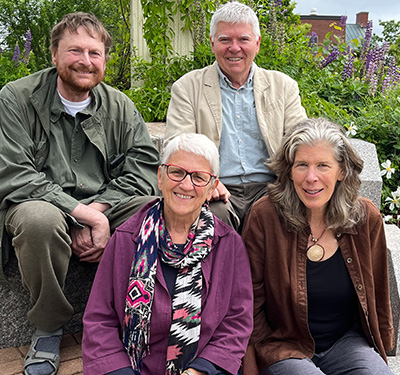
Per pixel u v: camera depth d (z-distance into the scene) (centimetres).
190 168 192
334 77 538
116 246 198
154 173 284
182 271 194
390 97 489
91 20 255
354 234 214
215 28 288
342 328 222
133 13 534
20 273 250
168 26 525
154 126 440
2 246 245
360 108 492
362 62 574
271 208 219
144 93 492
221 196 262
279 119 294
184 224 200
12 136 248
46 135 257
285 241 215
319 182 203
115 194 266
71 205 245
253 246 221
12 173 243
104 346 186
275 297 219
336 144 203
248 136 294
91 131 265
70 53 247
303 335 215
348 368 207
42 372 230
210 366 185
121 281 195
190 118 294
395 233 319
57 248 232
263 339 224
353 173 208
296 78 497
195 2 510
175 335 188
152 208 204
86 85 253
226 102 295
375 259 221
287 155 210
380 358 208
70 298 274
